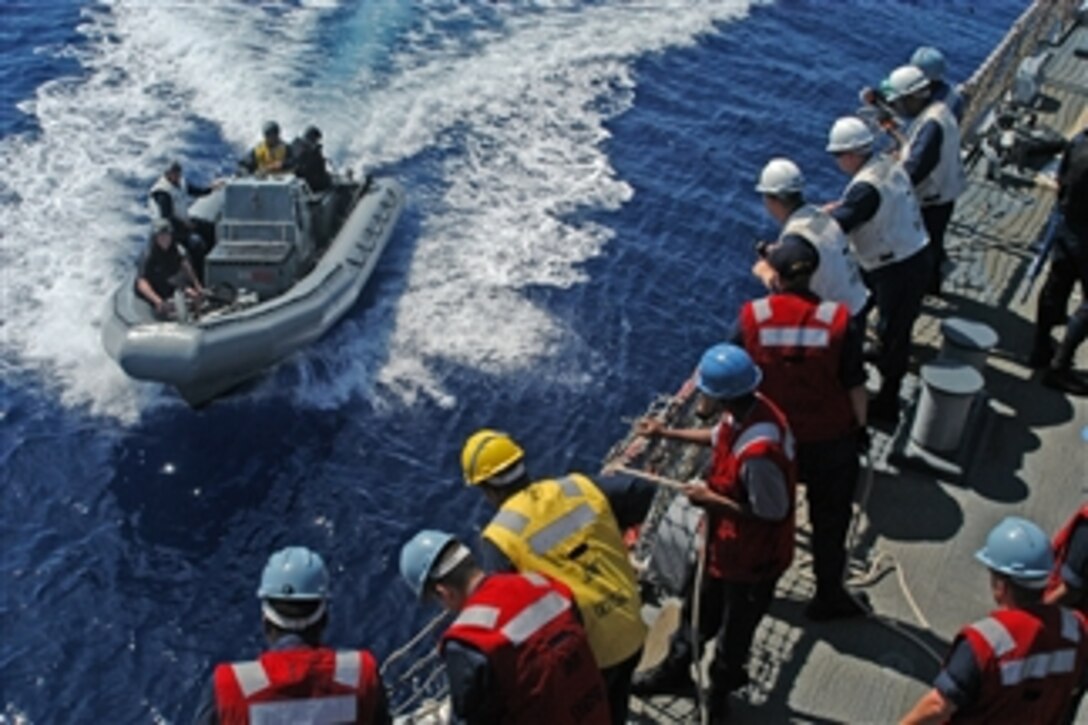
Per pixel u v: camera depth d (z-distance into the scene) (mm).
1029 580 3793
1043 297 7762
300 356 13773
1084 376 7840
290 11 21547
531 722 3768
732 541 4816
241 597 10656
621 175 17828
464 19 21906
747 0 24234
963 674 3787
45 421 12555
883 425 7305
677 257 16031
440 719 5195
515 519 4145
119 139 17500
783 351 5242
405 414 13016
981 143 10938
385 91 19297
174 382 12586
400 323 14414
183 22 20828
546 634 3773
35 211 15695
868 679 5613
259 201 14328
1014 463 7121
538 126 18891
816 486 5492
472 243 16016
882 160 6465
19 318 13852
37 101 18172
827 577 5785
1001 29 24688
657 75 20906
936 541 6504
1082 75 13023
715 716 5277
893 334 6836
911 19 24594
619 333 14406
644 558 5922
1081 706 5551
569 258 15773
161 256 13523
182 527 11414
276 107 18578
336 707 3826
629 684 4414
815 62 22141
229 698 3754
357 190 16328
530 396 13289
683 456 6051
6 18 20656
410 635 10133
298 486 11945
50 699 9539
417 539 4031
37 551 11016
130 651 10023
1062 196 7449
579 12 22828
